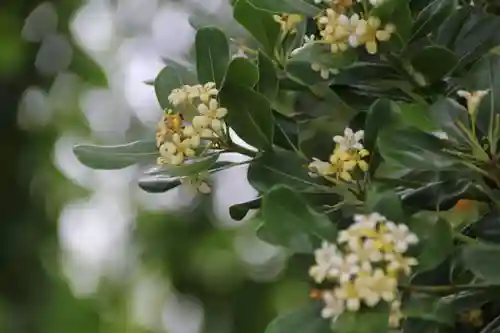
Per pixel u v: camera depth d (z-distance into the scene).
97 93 4.47
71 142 4.34
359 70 2.28
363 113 2.29
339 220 2.24
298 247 2.18
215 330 4.45
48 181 4.22
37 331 4.04
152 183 2.31
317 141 2.28
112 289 4.55
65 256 4.35
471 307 2.19
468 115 2.22
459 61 2.26
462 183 2.24
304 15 2.29
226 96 2.26
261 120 2.26
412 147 2.21
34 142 4.20
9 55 4.10
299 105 2.32
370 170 2.24
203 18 2.46
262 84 2.28
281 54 2.32
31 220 4.14
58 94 4.29
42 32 4.26
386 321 2.15
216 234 4.49
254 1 2.27
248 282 4.47
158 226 4.51
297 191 2.25
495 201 2.23
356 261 2.15
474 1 2.31
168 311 4.56
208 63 2.29
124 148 2.31
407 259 2.16
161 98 2.33
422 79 2.27
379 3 2.23
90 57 4.35
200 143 2.27
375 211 2.19
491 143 2.21
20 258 4.08
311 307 2.19
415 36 2.25
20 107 4.19
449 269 2.20
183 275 4.47
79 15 4.40
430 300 2.17
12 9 4.17
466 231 2.25
